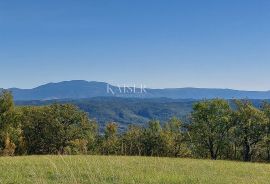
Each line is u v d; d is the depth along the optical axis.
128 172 19.86
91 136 88.12
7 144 72.81
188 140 78.31
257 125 73.50
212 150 76.94
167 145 86.00
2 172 18.98
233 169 26.00
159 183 17.38
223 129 75.19
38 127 87.12
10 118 75.06
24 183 15.95
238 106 75.44
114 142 78.94
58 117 87.06
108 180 16.80
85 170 18.89
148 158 31.28
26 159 26.59
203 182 18.30
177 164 27.08
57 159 25.66
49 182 16.08
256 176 22.22
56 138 86.19
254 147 75.81
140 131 88.12
